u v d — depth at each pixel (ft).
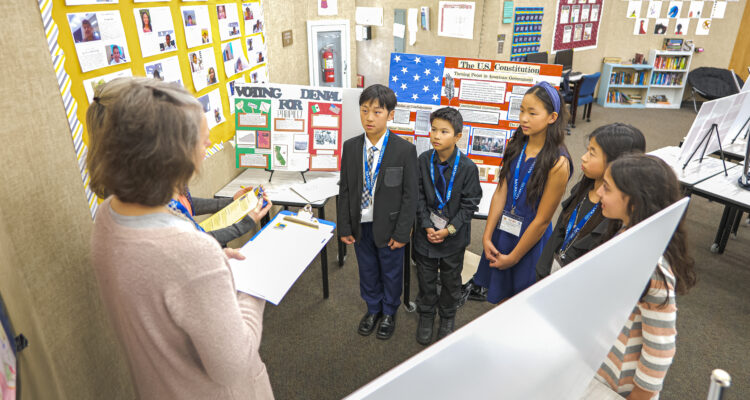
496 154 8.70
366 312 8.48
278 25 10.14
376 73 20.03
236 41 8.38
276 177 9.02
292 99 8.34
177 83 2.34
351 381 6.92
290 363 7.26
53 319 4.29
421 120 8.98
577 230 4.90
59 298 4.36
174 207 3.93
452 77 8.59
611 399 2.91
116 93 2.15
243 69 8.74
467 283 8.96
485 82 8.44
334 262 10.11
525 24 18.62
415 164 6.51
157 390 2.75
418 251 7.18
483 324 1.09
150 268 2.24
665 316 3.20
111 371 5.24
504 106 8.45
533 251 6.38
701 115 8.57
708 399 1.70
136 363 2.72
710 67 23.08
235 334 2.39
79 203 4.62
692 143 9.19
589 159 4.73
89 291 4.80
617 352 3.55
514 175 6.31
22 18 3.89
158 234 2.26
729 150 10.74
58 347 4.36
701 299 8.92
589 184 4.95
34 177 4.04
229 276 2.43
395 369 0.95
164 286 2.25
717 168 9.75
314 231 5.78
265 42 9.59
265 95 8.25
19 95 3.87
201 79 7.36
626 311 2.03
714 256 10.37
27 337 3.81
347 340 7.77
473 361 1.12
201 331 2.30
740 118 10.57
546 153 5.78
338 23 12.01
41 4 4.08
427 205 6.98
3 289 3.43
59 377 4.37
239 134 8.36
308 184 8.63
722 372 1.65
